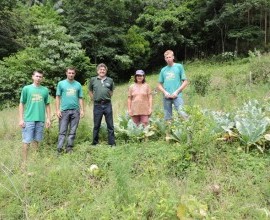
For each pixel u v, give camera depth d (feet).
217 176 16.03
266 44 87.45
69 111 21.93
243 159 17.17
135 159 18.80
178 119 20.48
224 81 45.65
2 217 14.78
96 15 83.97
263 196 14.33
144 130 22.30
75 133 22.04
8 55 74.38
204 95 38.29
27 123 20.53
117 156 19.25
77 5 82.53
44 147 22.57
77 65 70.33
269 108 24.47
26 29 77.82
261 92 35.22
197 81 40.81
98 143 22.77
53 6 98.89
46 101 21.65
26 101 20.79
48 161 19.70
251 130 18.57
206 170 16.76
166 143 20.47
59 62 66.13
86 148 21.20
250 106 24.27
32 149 21.84
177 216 12.07
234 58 83.05
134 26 91.97
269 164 16.92
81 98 22.61
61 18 89.10
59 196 16.05
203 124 18.02
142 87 23.29
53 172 17.47
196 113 17.87
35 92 20.66
